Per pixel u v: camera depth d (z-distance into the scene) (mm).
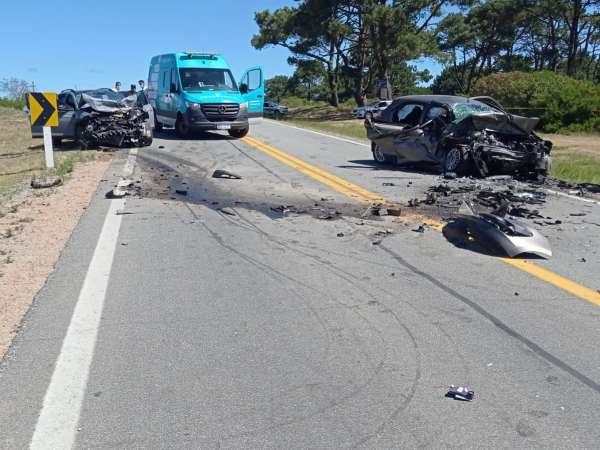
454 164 11930
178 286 5453
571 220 8328
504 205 7637
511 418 3381
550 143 11961
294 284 5566
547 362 4062
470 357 4121
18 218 7855
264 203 9172
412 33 43688
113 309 4883
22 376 3779
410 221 8102
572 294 5375
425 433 3225
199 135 20125
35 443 3111
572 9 52531
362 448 3088
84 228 7391
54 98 12227
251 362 4020
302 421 3334
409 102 13289
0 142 21312
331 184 10883
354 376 3844
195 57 19609
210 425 3287
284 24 47031
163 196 9500
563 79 29438
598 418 3393
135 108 16453
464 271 5996
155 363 3986
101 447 3084
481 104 12586
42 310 4812
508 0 55344
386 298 5234
